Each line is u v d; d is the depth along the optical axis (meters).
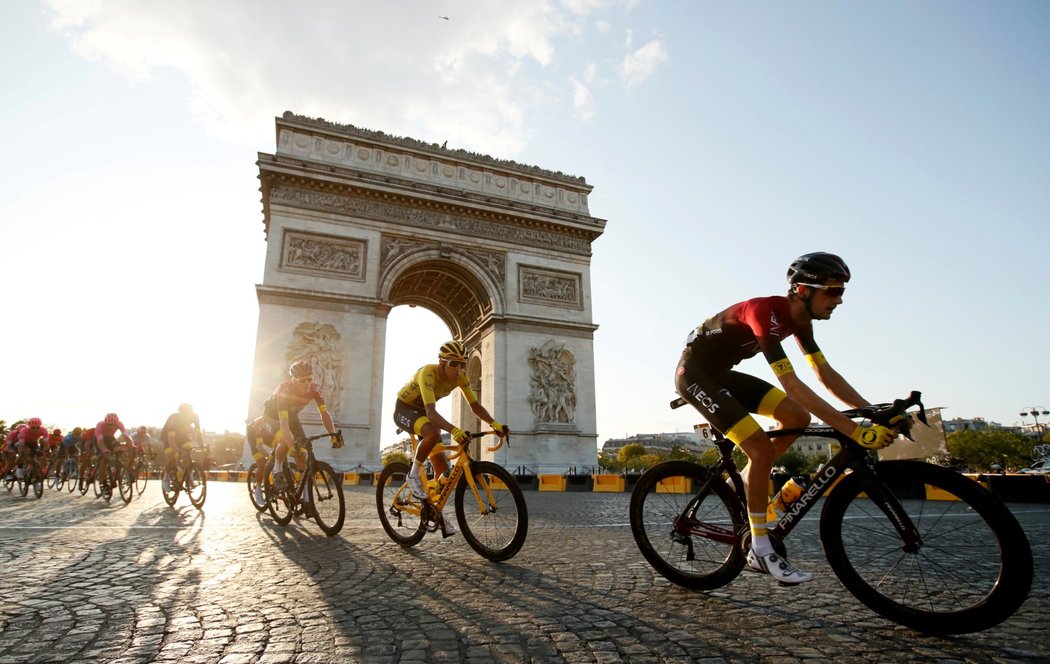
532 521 14.96
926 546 5.20
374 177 49.53
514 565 8.23
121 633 5.17
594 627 5.33
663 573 7.09
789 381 5.53
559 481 37.25
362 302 46.91
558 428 50.53
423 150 53.75
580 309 55.94
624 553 9.35
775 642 4.91
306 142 50.06
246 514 15.02
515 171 57.22
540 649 4.77
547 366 52.12
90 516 14.51
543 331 53.22
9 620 5.53
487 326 53.91
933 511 5.16
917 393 4.94
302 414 43.38
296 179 47.59
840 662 4.45
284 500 12.67
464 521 9.05
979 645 4.79
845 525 5.75
